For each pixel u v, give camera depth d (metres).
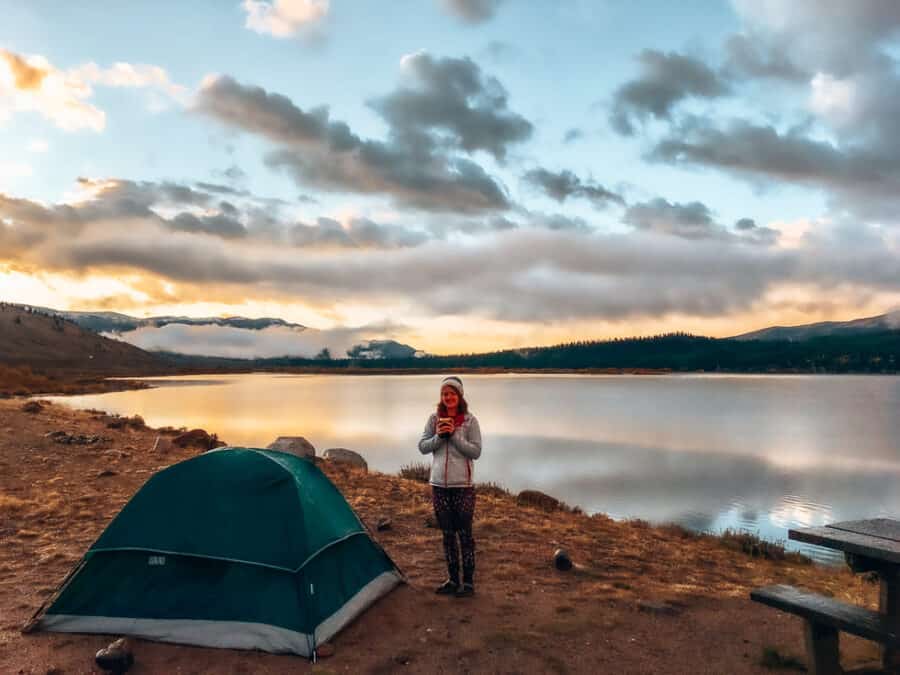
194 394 92.06
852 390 137.25
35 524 9.39
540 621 6.02
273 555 5.58
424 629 5.79
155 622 5.56
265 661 5.14
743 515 20.84
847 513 21.69
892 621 4.16
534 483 25.73
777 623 6.15
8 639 5.49
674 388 145.88
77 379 134.88
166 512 5.91
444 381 6.66
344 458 19.77
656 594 6.99
